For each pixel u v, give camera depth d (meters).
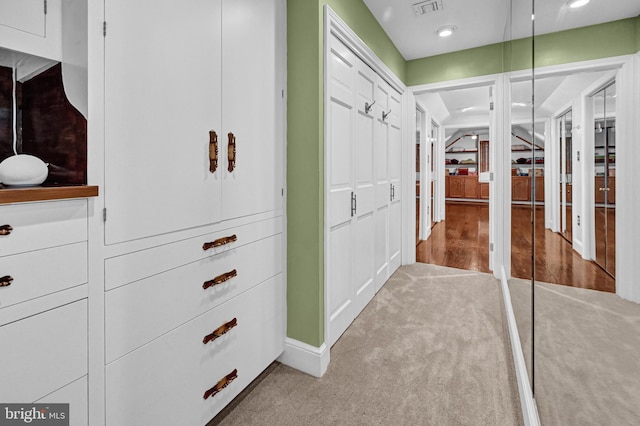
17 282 0.77
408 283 3.11
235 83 1.41
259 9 1.55
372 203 2.64
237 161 1.43
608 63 0.70
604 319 0.70
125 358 1.01
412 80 3.49
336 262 2.04
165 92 1.10
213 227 1.32
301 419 1.43
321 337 1.78
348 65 2.11
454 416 1.45
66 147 0.94
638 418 0.57
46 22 0.92
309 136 1.72
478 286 3.04
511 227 2.59
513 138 2.49
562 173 1.04
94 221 0.91
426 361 1.86
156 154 1.08
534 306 1.38
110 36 0.93
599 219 0.72
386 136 2.99
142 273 1.05
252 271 1.56
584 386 0.82
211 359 1.33
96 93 0.90
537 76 1.41
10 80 1.02
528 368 1.57
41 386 0.82
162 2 1.08
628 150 0.59
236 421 1.42
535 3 1.43
